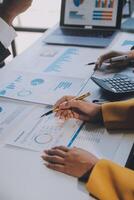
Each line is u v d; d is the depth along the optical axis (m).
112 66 1.34
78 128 0.95
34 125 0.97
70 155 0.80
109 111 0.97
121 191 0.71
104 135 0.92
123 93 1.09
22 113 1.04
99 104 1.03
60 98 1.09
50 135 0.92
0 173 0.78
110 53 1.37
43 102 1.09
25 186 0.74
